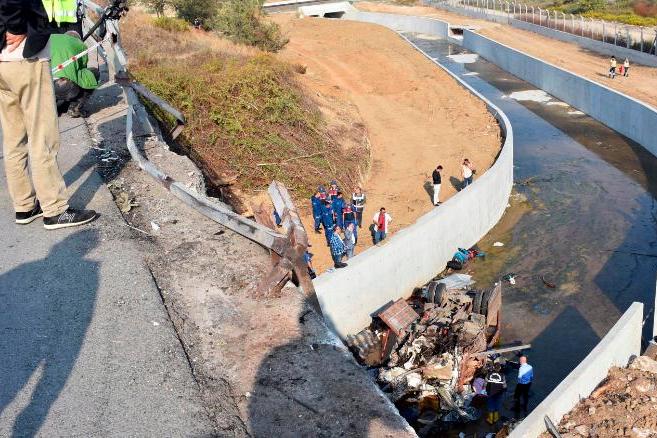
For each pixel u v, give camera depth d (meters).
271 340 4.65
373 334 16.86
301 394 4.10
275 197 6.02
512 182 29.41
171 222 6.73
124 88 11.48
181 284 5.46
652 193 27.98
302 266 5.29
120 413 3.96
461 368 15.50
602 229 24.84
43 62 5.70
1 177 7.96
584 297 20.38
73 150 9.46
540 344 18.19
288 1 87.31
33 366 4.40
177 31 38.38
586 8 66.81
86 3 18.86
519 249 23.52
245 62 31.09
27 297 5.24
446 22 72.69
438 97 41.12
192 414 3.96
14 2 5.10
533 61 48.59
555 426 12.06
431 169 29.52
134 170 8.59
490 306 17.61
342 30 68.88
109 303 5.15
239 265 5.73
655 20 58.06
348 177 27.28
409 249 19.39
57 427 3.84
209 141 24.88
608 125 37.62
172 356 4.50
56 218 6.42
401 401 14.96
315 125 29.12
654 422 12.37
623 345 14.66
